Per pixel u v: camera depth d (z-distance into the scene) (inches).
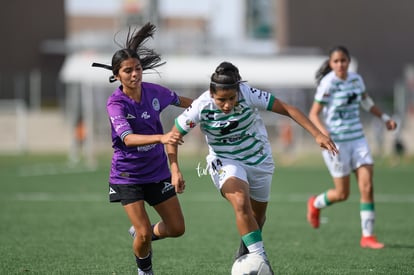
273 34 6028.5
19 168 2876.5
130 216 751.7
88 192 1968.5
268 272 701.9
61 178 2415.1
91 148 3206.2
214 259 959.0
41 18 5703.7
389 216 1469.0
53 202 1720.0
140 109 751.7
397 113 4077.3
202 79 4197.8
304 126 730.2
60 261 933.8
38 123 4520.2
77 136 3326.8
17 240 1120.2
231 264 920.3
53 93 5064.0
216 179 764.0
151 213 1525.6
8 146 4079.7
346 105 1090.1
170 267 899.4
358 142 1092.5
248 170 768.3
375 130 3516.2
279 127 3914.9
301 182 2331.4
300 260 948.0
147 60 802.2
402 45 5999.0
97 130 3902.6
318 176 2571.4
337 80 1087.0
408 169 2903.5
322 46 5915.4
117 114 732.0
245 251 807.7
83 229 1254.3
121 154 749.9
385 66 5964.6
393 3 5989.2
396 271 861.2
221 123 744.3
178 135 680.4
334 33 5930.1
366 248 1055.0
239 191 732.7
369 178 1074.7
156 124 768.9
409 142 3951.8
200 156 3427.7
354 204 1695.4
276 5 5940.0
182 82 4183.1
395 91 4185.5
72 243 1091.3
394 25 5999.0
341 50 1090.7
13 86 5098.4
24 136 4005.9
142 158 747.4
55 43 5620.1
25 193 1936.5
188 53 4566.9
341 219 1416.1
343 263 922.7
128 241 1113.4
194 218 1430.9
